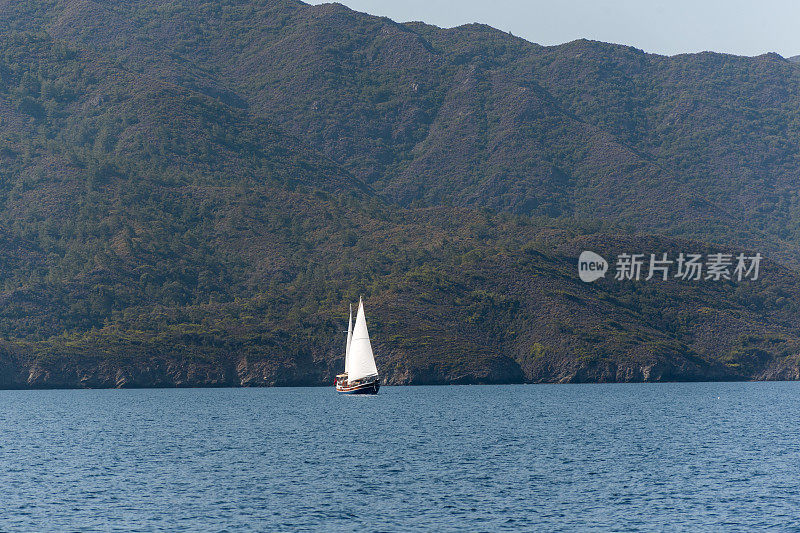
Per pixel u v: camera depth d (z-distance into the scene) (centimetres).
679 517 8156
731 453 12275
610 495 9144
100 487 9750
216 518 8206
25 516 8319
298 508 8594
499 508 8544
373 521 8069
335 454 12275
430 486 9681
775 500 8862
